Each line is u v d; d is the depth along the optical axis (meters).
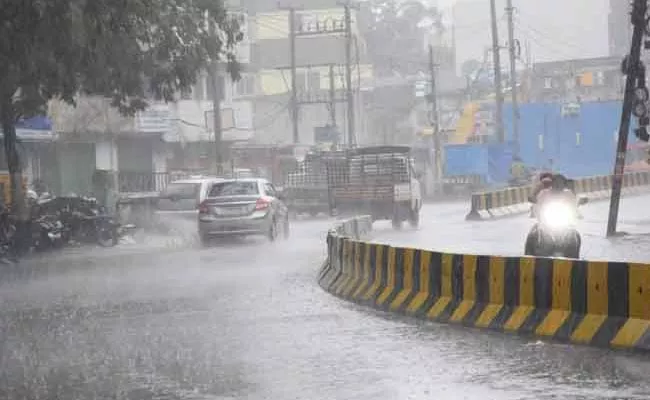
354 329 15.13
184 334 15.09
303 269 25.12
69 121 55.88
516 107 84.12
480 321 14.92
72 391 11.22
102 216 36.91
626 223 39.31
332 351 13.19
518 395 10.20
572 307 13.52
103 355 13.48
